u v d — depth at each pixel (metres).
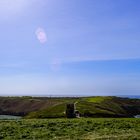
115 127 39.31
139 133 34.53
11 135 32.75
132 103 180.88
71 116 86.25
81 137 31.44
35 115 93.62
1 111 178.75
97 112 93.69
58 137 31.62
